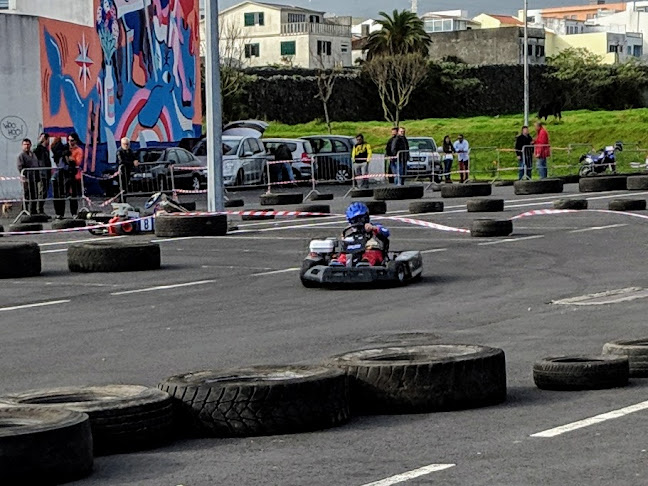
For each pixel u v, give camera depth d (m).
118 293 20.72
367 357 11.33
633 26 187.25
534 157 56.03
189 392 10.04
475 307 18.23
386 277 20.53
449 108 115.81
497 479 8.49
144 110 54.56
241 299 19.69
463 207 40.22
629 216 34.47
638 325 16.08
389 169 57.41
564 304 18.33
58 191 38.69
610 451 9.24
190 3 58.94
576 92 123.00
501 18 185.75
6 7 56.78
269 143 58.00
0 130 45.25
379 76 105.38
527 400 11.37
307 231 32.19
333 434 10.05
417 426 10.30
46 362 14.41
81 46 49.69
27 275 23.28
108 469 9.05
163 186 47.66
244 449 9.59
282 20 142.75
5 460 8.23
